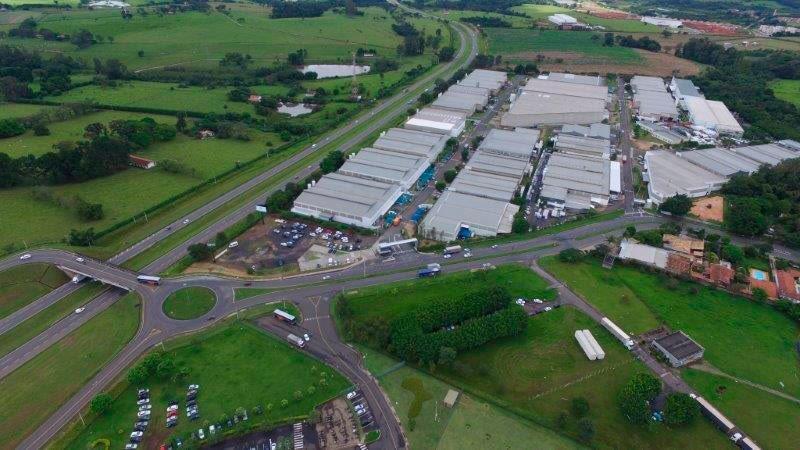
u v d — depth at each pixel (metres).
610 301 147.12
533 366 124.12
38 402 113.94
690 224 188.00
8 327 135.50
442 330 131.75
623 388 115.88
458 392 116.00
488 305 138.50
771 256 168.38
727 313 142.75
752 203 189.00
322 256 167.00
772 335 135.25
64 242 167.25
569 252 164.00
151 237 175.12
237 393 116.38
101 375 121.12
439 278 155.38
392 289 150.12
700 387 119.19
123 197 199.62
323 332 134.62
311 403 113.75
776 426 110.06
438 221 180.50
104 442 104.50
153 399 115.31
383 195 195.00
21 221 179.12
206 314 140.75
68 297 148.00
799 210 190.75
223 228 181.12
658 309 144.00
